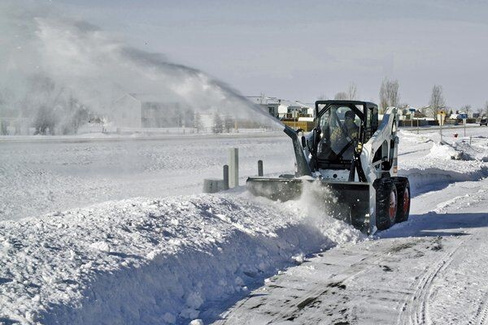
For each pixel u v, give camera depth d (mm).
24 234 7203
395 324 6230
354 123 11789
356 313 6594
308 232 10109
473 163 27281
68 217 8414
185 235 8180
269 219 9992
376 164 12039
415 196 17672
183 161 25578
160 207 9398
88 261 6516
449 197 17438
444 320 6355
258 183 11523
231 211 9961
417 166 23312
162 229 8211
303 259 9023
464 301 7027
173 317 6281
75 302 5566
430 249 9945
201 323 6148
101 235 7551
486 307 6812
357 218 10898
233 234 8617
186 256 7379
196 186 18188
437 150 30797
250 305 6840
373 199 11008
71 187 17422
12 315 5086
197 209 9562
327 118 11977
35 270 6059
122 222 8234
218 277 7551
